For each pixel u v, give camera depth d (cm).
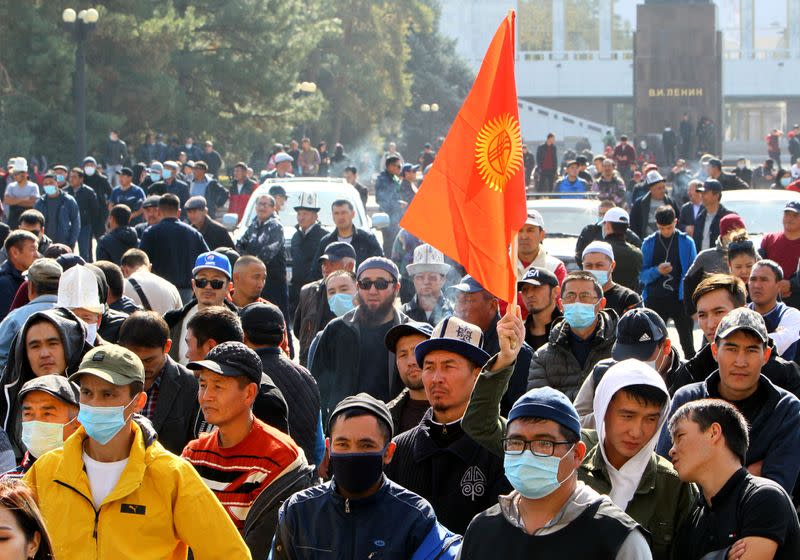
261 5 12475
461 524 1466
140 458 1291
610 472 1397
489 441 1439
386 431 1298
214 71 12238
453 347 1505
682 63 15988
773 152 16838
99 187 7094
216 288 2338
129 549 1272
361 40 17225
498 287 1441
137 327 1747
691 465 1323
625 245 3412
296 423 1814
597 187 7719
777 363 1747
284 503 1343
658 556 1372
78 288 1983
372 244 3728
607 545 1152
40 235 3856
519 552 1169
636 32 16025
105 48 10950
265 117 13050
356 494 1296
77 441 1305
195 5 12231
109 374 1280
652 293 3672
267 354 1841
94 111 10644
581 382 1964
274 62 12756
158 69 11219
